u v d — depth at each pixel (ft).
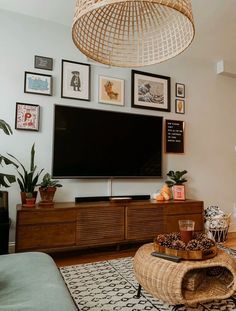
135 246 9.93
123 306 5.36
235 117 13.65
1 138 8.86
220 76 13.42
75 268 7.56
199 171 12.50
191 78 12.62
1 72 8.98
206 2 8.43
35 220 7.83
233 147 13.51
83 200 9.70
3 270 3.81
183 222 5.67
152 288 4.64
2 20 9.11
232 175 13.33
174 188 10.94
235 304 5.25
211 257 4.94
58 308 2.81
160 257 4.94
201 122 12.73
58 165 9.35
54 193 8.85
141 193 11.10
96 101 10.46
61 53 9.95
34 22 9.56
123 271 7.31
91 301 5.57
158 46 4.59
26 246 7.68
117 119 10.48
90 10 3.25
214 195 12.78
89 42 4.33
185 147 12.23
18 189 8.96
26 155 9.15
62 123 9.49
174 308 5.14
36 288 3.25
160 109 11.63
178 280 4.40
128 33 4.68
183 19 4.15
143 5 4.57
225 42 11.12
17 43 9.27
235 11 8.93
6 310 2.67
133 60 4.76
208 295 4.68
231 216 13.00
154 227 9.56
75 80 10.09
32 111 9.30
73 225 8.34
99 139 10.09
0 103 8.90
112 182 10.57
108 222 8.86
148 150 10.99
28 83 9.29
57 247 8.08
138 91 11.25
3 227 6.31
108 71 10.78
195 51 11.96
